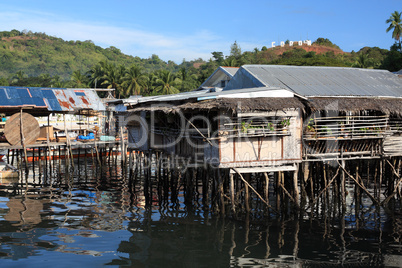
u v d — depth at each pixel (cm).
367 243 1580
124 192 2503
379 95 2311
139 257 1462
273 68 2586
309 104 1855
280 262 1414
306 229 1734
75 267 1373
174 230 1741
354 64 6681
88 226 1803
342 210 1997
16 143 2881
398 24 6128
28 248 1534
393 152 2027
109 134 4022
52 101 3231
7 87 3180
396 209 2030
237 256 1466
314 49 14800
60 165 3306
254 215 1911
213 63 10200
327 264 1398
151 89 7544
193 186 2188
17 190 2545
